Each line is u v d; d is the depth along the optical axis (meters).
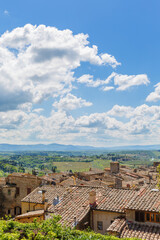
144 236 20.17
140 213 22.08
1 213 52.31
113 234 20.94
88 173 92.81
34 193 35.72
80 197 27.97
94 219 24.97
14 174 59.16
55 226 15.18
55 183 58.00
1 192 52.88
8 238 12.26
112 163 109.62
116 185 64.69
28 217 25.95
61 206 26.72
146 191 24.94
